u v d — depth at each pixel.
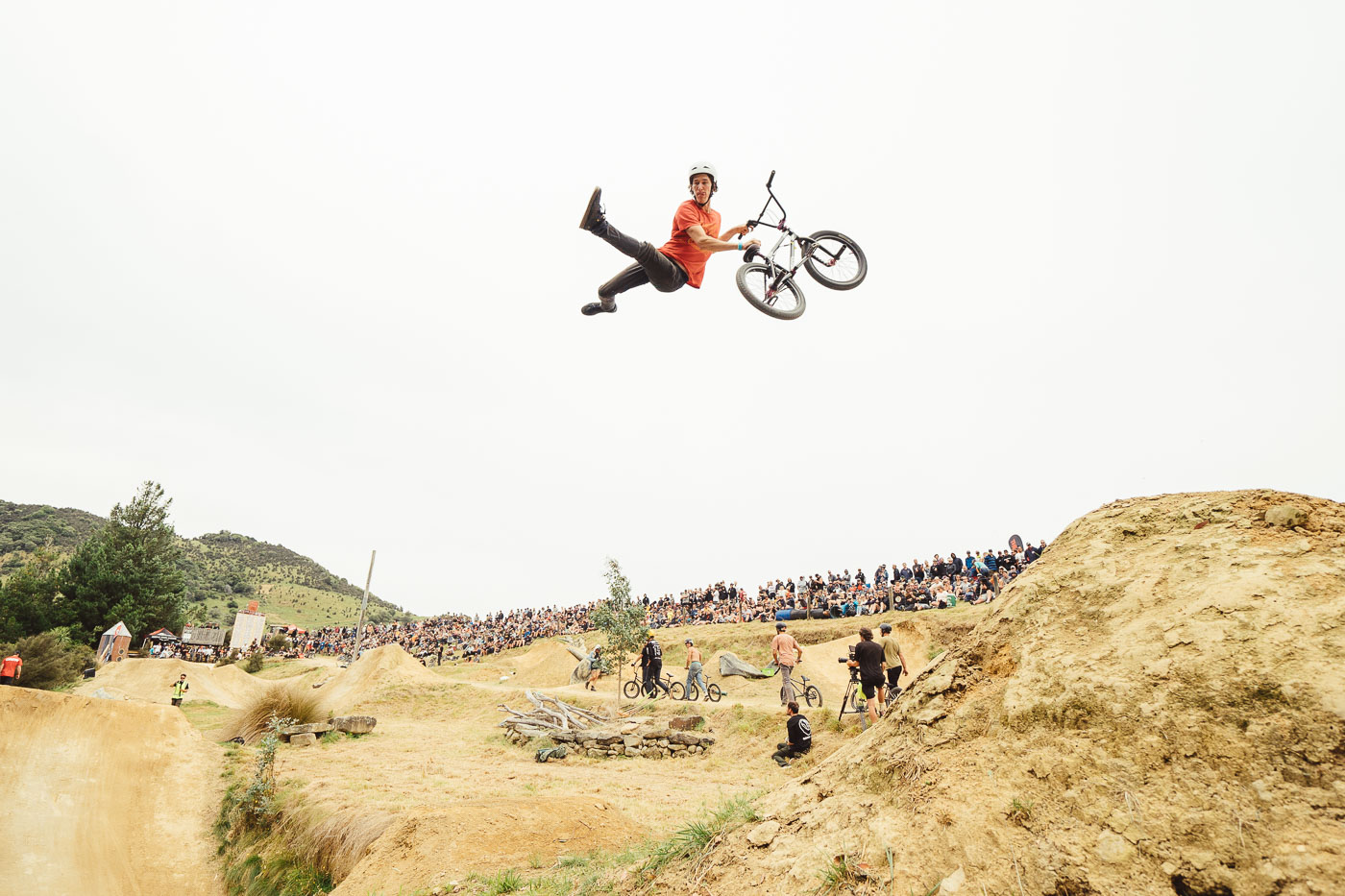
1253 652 2.70
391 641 53.50
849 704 13.85
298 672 42.72
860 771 3.80
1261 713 2.54
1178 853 2.42
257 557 169.00
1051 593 3.74
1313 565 2.89
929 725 3.65
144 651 44.94
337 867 7.70
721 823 4.30
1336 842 2.12
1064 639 3.46
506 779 11.62
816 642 25.61
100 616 46.28
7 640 40.72
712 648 28.61
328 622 125.50
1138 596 3.32
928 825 3.11
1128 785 2.70
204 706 25.61
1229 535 3.31
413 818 6.84
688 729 15.72
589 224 4.49
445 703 23.16
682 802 9.50
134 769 11.41
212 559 151.25
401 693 23.88
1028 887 2.65
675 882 3.92
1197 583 3.15
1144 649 3.04
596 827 7.17
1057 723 3.10
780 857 3.54
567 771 12.77
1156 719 2.78
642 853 5.54
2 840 9.05
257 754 13.45
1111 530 3.86
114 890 8.88
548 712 18.17
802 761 12.36
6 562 110.88
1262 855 2.24
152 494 50.75
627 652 20.44
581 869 5.50
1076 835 2.69
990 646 3.80
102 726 11.88
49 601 46.28
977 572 25.38
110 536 48.12
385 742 16.83
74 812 10.01
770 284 6.79
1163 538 3.59
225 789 11.58
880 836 3.21
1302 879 2.11
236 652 53.72
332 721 17.47
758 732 14.69
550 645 33.47
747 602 33.94
